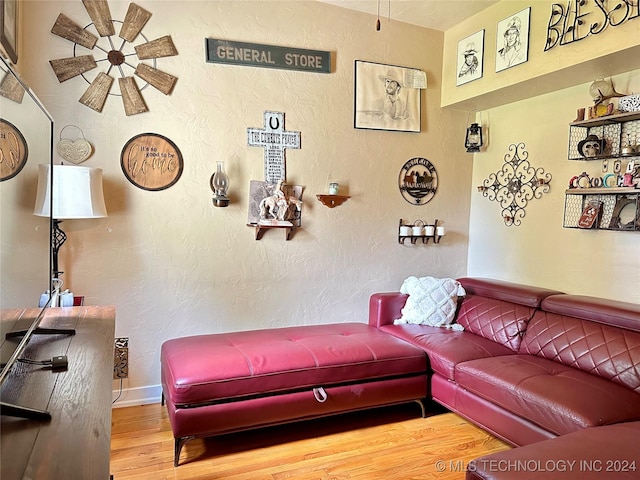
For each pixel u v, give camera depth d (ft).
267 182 10.12
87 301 8.85
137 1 8.83
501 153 11.56
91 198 7.66
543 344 8.60
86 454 2.95
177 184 9.34
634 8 7.27
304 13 10.23
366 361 8.35
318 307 10.93
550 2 8.74
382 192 11.46
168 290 9.44
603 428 5.59
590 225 9.01
